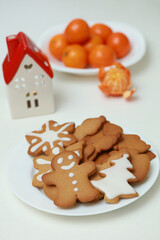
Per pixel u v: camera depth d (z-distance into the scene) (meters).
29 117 0.75
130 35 0.90
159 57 0.90
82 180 0.54
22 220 0.56
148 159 0.58
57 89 0.82
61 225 0.55
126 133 0.65
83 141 0.60
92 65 0.82
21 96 0.72
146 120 0.73
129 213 0.56
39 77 0.71
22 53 0.67
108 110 0.76
